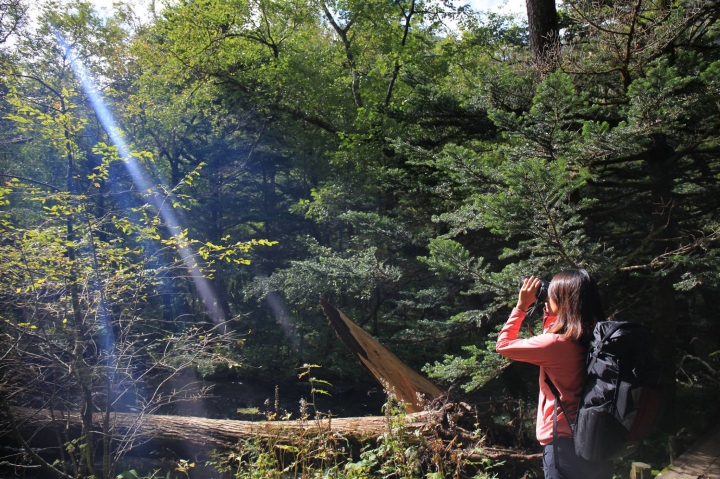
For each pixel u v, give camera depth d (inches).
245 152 729.0
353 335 323.0
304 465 174.7
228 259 270.1
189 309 794.8
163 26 696.4
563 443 106.9
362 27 679.7
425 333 311.3
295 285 409.7
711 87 214.8
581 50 285.4
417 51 617.0
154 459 286.7
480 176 241.6
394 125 426.6
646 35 247.8
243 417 429.7
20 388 237.6
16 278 211.5
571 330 109.2
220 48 671.8
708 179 304.8
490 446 227.5
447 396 244.7
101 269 230.2
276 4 660.1
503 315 299.0
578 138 238.2
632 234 304.0
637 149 225.3
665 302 289.4
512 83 290.7
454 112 331.3
